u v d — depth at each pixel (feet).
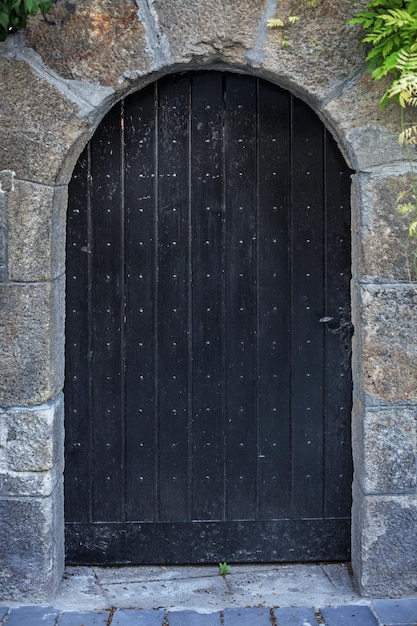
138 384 15.34
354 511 15.12
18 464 14.32
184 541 15.67
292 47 13.67
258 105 14.90
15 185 13.88
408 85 12.78
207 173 15.01
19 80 13.70
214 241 15.11
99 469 15.47
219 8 13.61
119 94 13.96
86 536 15.61
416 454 14.37
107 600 14.69
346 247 15.12
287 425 15.44
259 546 15.69
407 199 13.94
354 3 13.57
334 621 13.97
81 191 14.96
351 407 15.39
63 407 15.10
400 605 14.38
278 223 15.08
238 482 15.55
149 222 15.07
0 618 14.06
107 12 13.61
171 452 15.48
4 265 14.02
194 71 14.83
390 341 14.17
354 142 13.83
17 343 14.16
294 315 15.24
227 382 15.35
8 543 14.47
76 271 15.10
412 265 14.03
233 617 14.15
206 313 15.24
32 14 13.02
